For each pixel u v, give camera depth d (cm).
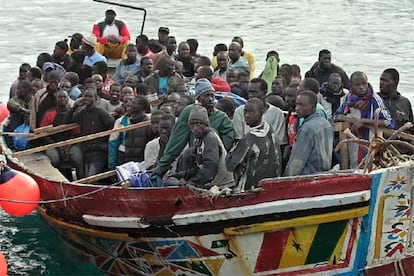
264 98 2506
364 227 1967
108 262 2270
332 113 2589
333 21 7225
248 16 7444
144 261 2164
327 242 1988
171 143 2111
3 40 6206
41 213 2464
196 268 2083
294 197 1939
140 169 2278
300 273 2023
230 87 2895
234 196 1961
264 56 5728
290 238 1980
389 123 2222
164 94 2861
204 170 2006
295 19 7331
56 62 3459
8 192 2045
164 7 7812
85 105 2605
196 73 3131
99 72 3197
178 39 6256
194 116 2016
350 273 2016
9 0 8100
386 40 6334
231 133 2150
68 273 2428
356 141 2012
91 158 2598
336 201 1925
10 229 2752
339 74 2856
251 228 1972
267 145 2030
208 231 2006
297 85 2517
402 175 1931
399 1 8388
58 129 2619
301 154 2023
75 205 2211
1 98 4550
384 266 2030
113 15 3959
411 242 2023
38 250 2584
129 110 2527
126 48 3500
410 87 4806
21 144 2711
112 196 2109
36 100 2708
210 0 8325
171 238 2061
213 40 6247
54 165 2644
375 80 5022
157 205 2041
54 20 7088
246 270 2036
